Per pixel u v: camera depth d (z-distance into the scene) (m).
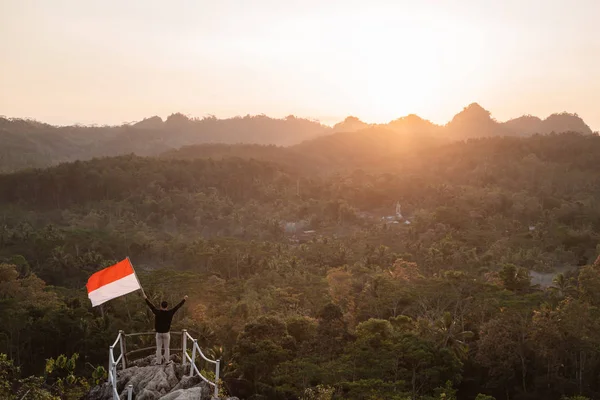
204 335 63.91
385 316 79.31
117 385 16.77
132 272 19.20
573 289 82.00
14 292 83.19
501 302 67.25
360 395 42.78
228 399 16.27
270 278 102.62
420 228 179.38
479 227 175.88
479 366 61.88
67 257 129.62
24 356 69.06
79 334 67.44
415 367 49.88
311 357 52.78
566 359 62.12
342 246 141.88
